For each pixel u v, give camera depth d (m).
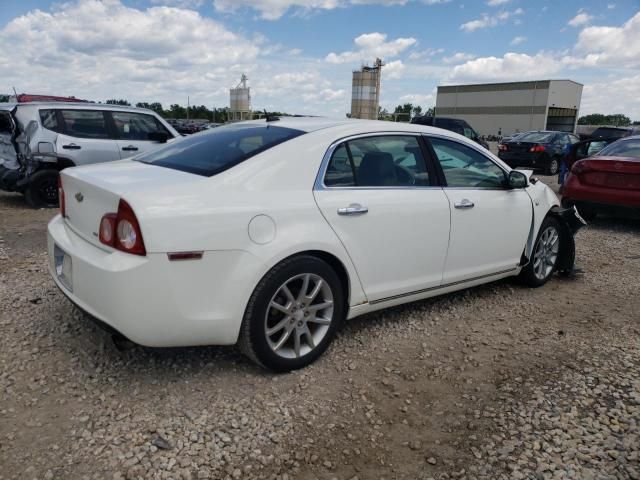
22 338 3.56
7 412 2.76
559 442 2.67
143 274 2.66
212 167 3.15
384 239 3.57
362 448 2.62
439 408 2.97
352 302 3.51
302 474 2.42
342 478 2.41
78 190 3.15
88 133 8.51
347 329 3.96
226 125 4.06
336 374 3.30
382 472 2.46
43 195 8.44
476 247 4.27
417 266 3.84
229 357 3.42
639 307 4.65
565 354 3.66
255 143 3.36
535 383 3.25
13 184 8.37
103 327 2.90
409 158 3.88
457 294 4.84
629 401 3.04
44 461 2.41
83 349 3.44
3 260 5.38
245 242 2.90
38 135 8.06
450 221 3.99
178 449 2.53
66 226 3.39
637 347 3.79
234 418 2.79
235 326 2.94
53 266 3.39
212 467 2.43
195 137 3.90
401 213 3.64
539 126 66.38
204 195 2.87
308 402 2.98
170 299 2.74
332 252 3.26
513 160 17.33
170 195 2.79
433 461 2.54
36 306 4.11
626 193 7.45
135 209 2.67
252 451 2.55
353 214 3.37
